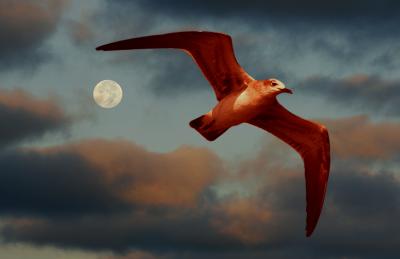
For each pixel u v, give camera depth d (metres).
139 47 17.53
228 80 18.52
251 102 18.25
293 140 20.28
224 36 17.55
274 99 18.77
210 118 18.77
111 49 17.34
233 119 18.53
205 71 18.47
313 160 20.31
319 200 20.36
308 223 20.41
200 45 17.98
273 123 20.02
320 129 19.78
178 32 17.42
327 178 20.22
